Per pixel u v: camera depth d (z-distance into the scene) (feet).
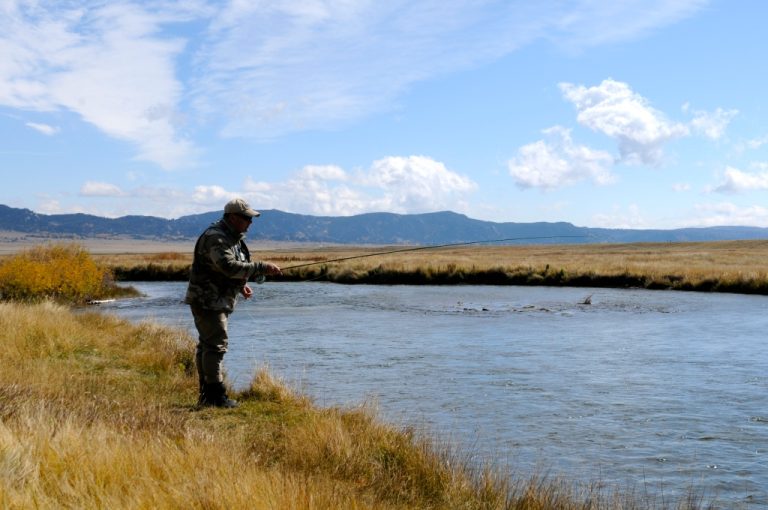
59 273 100.07
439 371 43.14
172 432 20.83
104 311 89.35
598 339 59.00
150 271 169.17
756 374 41.88
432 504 18.22
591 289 129.49
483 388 37.86
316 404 32.37
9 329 40.16
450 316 81.46
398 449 22.22
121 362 37.63
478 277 150.41
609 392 36.78
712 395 36.11
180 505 13.11
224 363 45.85
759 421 30.83
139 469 14.84
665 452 26.30
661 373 42.37
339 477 19.30
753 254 231.71
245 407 27.71
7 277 93.35
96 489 13.24
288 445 21.58
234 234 27.09
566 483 22.52
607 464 24.84
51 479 13.79
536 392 36.91
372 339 59.67
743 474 23.90
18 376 27.71
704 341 57.21
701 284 122.83
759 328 66.23
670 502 20.94
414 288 136.56
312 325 71.72
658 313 83.41
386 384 38.96
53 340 40.70
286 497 14.25
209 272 27.09
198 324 27.50
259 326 70.74
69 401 23.48
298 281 161.27
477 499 18.71
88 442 16.01
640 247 390.63
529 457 25.46
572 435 28.55
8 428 16.79
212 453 17.31
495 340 58.75
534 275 145.69
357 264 176.14
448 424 30.09
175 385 31.45
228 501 13.32
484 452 25.81
